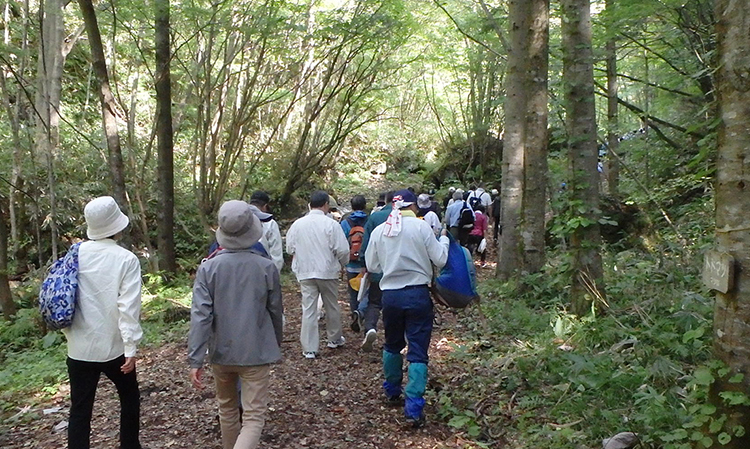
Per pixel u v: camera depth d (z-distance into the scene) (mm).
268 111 18797
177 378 5973
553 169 10070
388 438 4465
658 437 3797
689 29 9781
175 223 15109
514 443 4277
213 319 3680
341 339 6859
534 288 8234
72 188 13219
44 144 12523
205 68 13727
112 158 9945
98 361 3797
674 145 12242
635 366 4895
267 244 5559
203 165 13875
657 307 6211
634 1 8883
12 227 12570
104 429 4746
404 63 16375
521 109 10180
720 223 2852
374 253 4805
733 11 2729
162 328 8453
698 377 2885
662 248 8633
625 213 11305
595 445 4012
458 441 4422
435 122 27453
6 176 12523
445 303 4805
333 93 15422
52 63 12758
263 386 3742
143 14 10977
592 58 6430
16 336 8617
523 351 5965
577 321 6367
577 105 6430
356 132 25516
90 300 3764
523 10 9984
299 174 16281
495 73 19516
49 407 5562
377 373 5949
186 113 16312
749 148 2703
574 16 6375
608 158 13102
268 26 12555
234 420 3902
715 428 2891
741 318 2777
